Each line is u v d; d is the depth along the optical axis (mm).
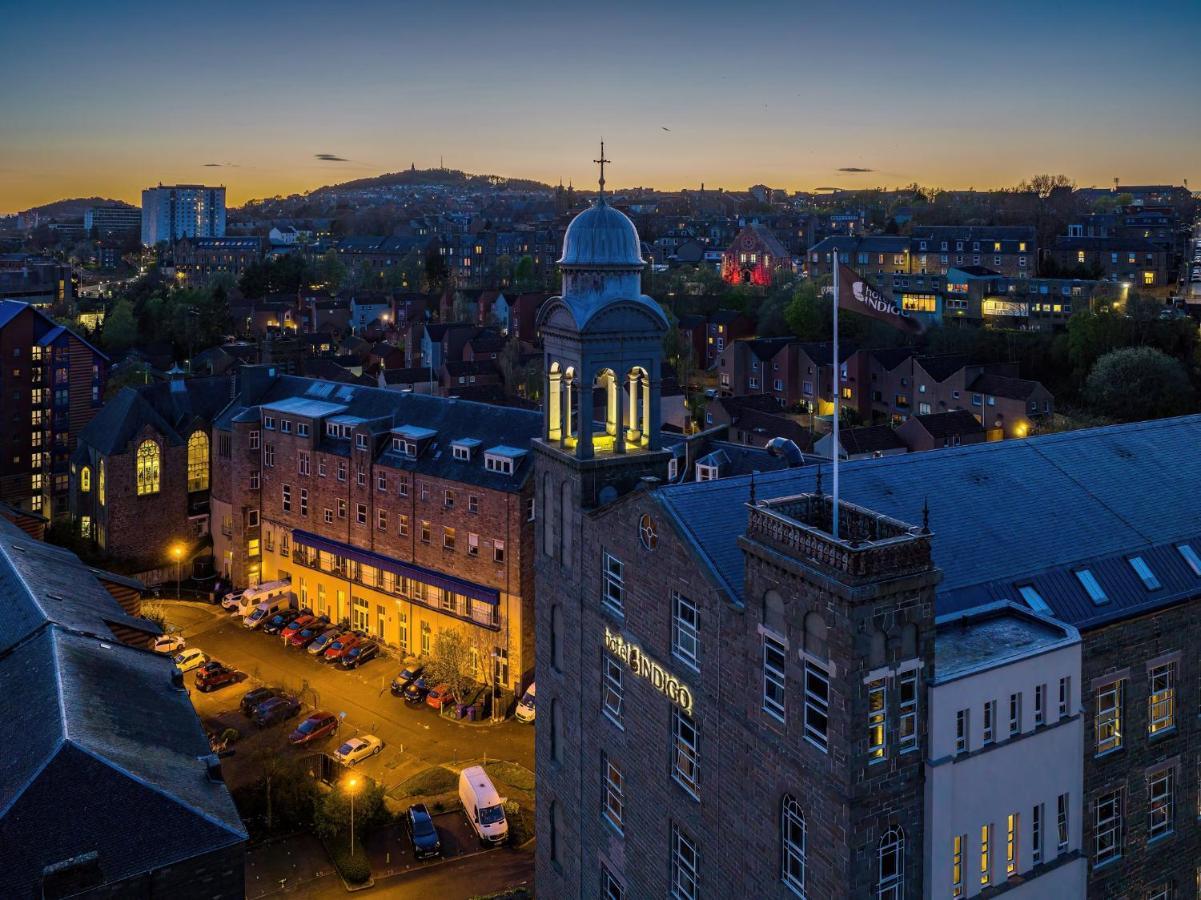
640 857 38938
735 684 32062
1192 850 37062
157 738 42438
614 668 40844
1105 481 42031
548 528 45906
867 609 26656
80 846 35031
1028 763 30281
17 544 62969
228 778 58656
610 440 45906
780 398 142250
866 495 37906
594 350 42250
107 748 38531
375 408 87312
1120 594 36000
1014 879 30234
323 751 62438
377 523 81000
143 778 37781
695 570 33969
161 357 184125
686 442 69875
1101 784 34250
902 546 27125
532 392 146125
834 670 27172
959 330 140375
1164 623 35719
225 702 69938
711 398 133125
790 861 29938
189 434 101562
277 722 66375
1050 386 128000
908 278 166875
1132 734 34969
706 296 187375
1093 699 33875
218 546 98750
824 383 136875
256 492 92750
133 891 35156
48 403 118000
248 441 91938
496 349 166125
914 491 38719
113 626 54531
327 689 72375
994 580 34750
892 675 27281
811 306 150625
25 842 34500
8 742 39938
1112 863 34625
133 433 97062
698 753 34719
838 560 26969
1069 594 35219
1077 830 31812
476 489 72375
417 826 52969
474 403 80938
